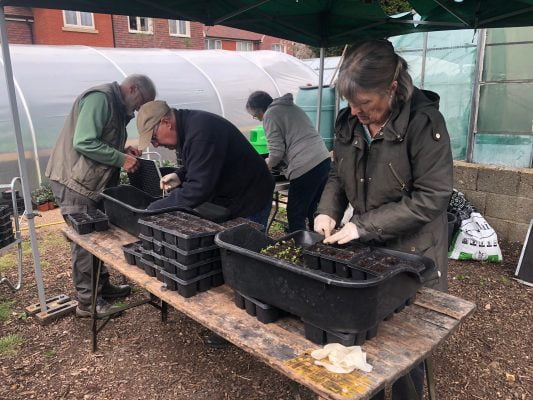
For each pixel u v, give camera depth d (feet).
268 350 4.27
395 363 4.00
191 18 10.52
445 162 4.90
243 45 73.77
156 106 7.43
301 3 11.41
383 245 5.67
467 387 7.94
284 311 4.98
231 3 10.13
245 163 8.38
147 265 6.27
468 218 13.69
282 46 79.41
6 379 8.22
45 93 21.88
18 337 9.55
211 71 29.91
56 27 45.44
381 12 11.27
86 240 7.90
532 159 14.28
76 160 9.24
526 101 14.07
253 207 8.71
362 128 5.38
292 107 13.01
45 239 16.17
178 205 7.20
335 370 3.85
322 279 3.96
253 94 13.84
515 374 8.29
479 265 13.25
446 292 5.82
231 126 8.15
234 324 4.82
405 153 5.02
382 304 4.15
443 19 11.04
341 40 13.38
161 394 7.79
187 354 8.94
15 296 11.50
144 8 9.78
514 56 14.02
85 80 23.71
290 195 13.41
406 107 4.92
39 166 21.20
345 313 4.00
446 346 9.18
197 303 5.37
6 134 20.15
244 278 4.91
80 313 10.28
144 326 9.98
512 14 9.61
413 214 4.96
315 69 38.96
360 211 5.76
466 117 15.52
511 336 9.55
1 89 20.67
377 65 4.54
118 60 26.45
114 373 8.38
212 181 7.29
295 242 5.93
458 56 15.28
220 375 8.28
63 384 8.09
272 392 7.79
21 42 45.09
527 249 11.98
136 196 8.94
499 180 14.24
